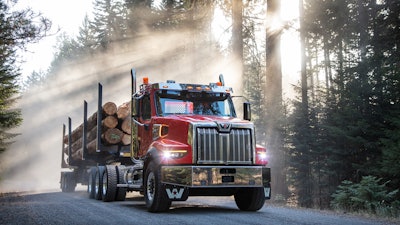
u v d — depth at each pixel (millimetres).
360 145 14484
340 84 14969
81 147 17438
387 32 15992
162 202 8930
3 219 8016
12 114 24938
